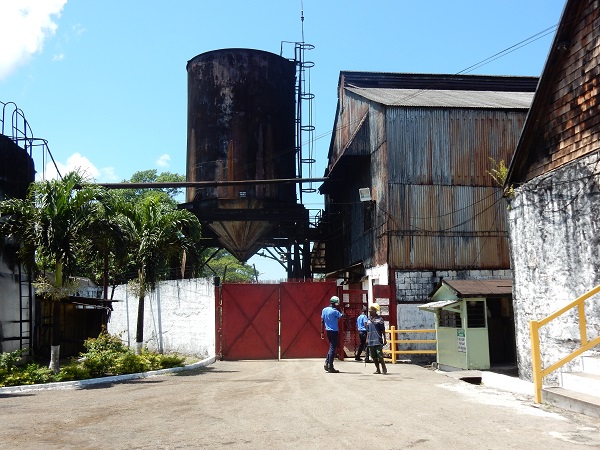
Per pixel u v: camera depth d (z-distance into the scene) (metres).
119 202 19.09
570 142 11.88
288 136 33.56
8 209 14.71
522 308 13.27
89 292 31.09
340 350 19.77
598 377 8.80
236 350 19.81
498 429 7.28
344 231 31.73
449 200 23.05
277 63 33.38
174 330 25.81
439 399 9.88
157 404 10.27
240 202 31.20
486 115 23.64
